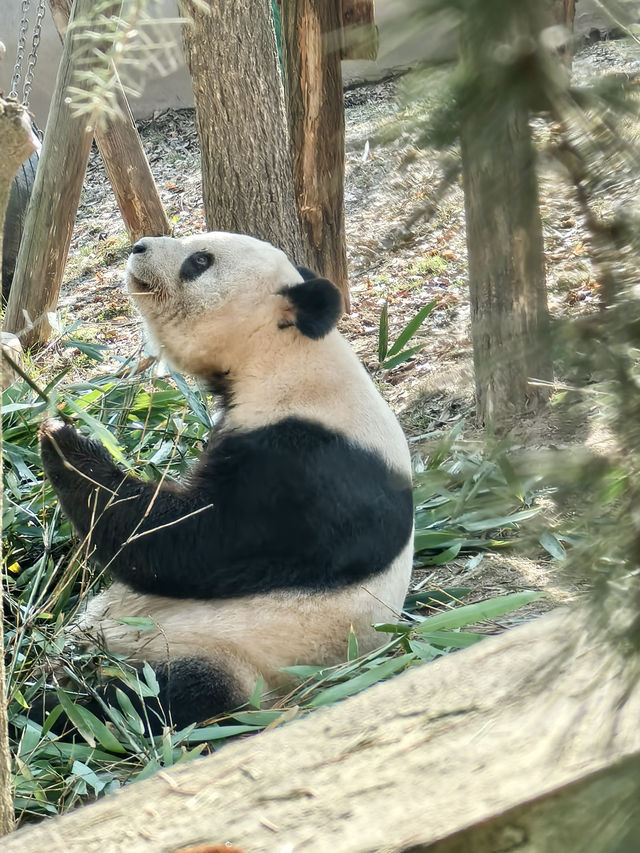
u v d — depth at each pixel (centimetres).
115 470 360
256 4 608
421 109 62
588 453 71
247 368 362
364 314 739
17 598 398
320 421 346
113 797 187
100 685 335
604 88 61
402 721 199
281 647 342
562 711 180
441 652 338
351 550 345
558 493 73
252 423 347
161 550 343
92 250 1026
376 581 352
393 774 179
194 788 186
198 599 350
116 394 504
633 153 62
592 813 94
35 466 481
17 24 1215
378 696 211
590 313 69
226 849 152
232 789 184
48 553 406
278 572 344
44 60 1230
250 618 342
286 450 339
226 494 342
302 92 648
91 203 1159
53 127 717
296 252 660
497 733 183
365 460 347
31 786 290
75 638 353
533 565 427
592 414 72
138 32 106
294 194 661
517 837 158
